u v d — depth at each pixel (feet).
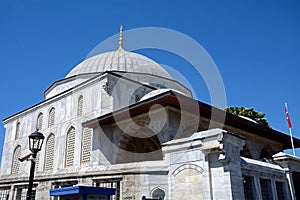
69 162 56.24
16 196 43.75
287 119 57.00
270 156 61.05
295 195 33.99
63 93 63.98
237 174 26.48
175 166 29.81
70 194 20.51
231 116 47.09
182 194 28.17
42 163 61.52
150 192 30.17
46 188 40.04
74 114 59.31
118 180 33.12
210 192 26.12
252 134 57.21
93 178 35.37
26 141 69.31
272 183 31.55
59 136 60.75
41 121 68.13
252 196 28.30
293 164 36.04
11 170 70.23
